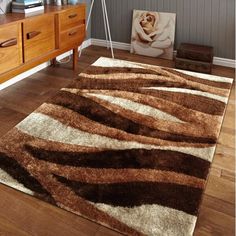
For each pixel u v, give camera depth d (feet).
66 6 9.29
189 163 5.95
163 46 11.76
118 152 6.16
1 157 5.88
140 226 4.63
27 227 4.57
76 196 5.11
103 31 12.85
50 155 5.99
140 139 6.61
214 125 7.28
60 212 4.84
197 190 5.32
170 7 11.34
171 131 6.96
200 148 6.41
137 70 10.23
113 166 5.78
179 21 11.39
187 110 7.86
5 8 8.15
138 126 7.08
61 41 9.00
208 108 8.00
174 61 11.56
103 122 7.18
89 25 12.84
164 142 6.55
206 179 5.59
